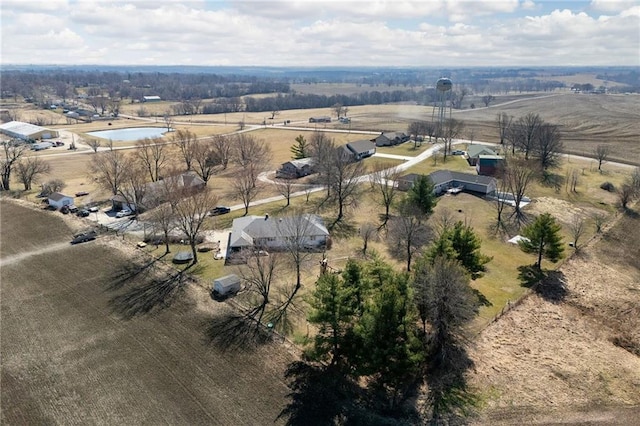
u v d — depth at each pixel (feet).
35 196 298.15
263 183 334.03
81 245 220.64
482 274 181.57
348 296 132.57
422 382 128.67
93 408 118.93
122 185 300.61
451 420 115.55
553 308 167.84
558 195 295.07
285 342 145.48
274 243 213.46
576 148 438.81
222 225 244.83
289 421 114.73
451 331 138.62
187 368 133.90
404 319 123.65
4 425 113.60
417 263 161.79
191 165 379.14
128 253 211.00
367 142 427.33
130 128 642.63
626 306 169.48
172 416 116.06
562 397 123.65
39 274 191.42
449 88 551.18
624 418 116.47
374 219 253.85
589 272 194.80
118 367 134.41
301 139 408.46
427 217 246.88
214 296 172.55
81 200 290.97
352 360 127.13
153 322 156.97
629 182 309.01
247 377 130.21
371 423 114.42
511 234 234.79
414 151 434.71
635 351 145.18
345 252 209.77
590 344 147.74
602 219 253.85
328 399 122.31
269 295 172.35
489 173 339.57
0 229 241.35
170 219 214.90
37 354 140.26
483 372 132.36
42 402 121.19
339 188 257.55
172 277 187.52
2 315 161.17
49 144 479.00
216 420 114.83
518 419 115.85
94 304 168.25
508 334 150.92
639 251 216.33
